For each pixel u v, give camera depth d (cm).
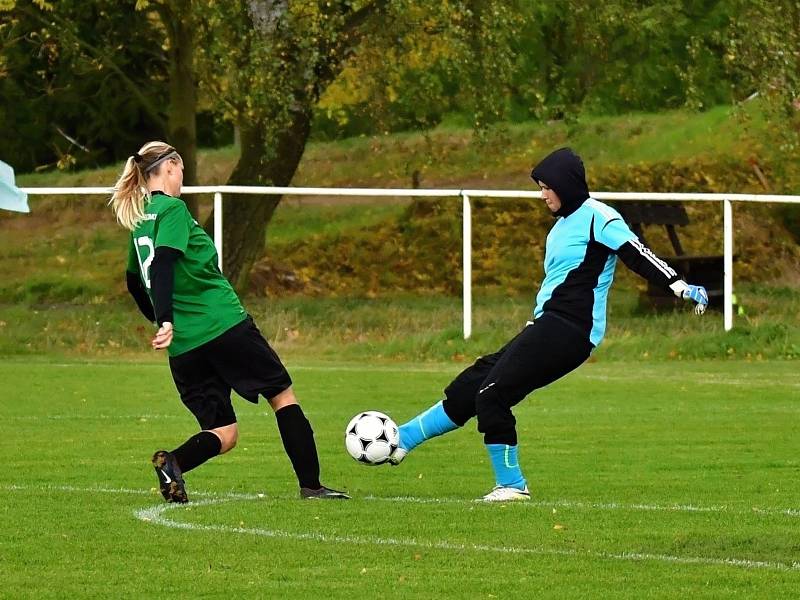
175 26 7269
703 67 7675
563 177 2516
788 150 7288
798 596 1780
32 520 2331
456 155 10188
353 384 5050
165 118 9381
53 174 9812
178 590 1798
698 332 6550
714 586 1833
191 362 2464
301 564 1966
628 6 7269
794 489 2742
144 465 3088
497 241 9156
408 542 2131
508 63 6981
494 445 2584
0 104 9488
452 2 6869
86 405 4359
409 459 3231
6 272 8481
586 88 7662
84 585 1828
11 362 5884
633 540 2156
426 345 6253
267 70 6562
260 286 8319
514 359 2528
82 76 9006
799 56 7288
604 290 2533
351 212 9481
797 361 6028
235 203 7588
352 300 7944
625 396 4662
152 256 2423
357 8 6888
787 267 8988
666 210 7775
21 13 7381
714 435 3662
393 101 7625
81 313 7138
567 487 2759
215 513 2398
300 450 2567
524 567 1950
